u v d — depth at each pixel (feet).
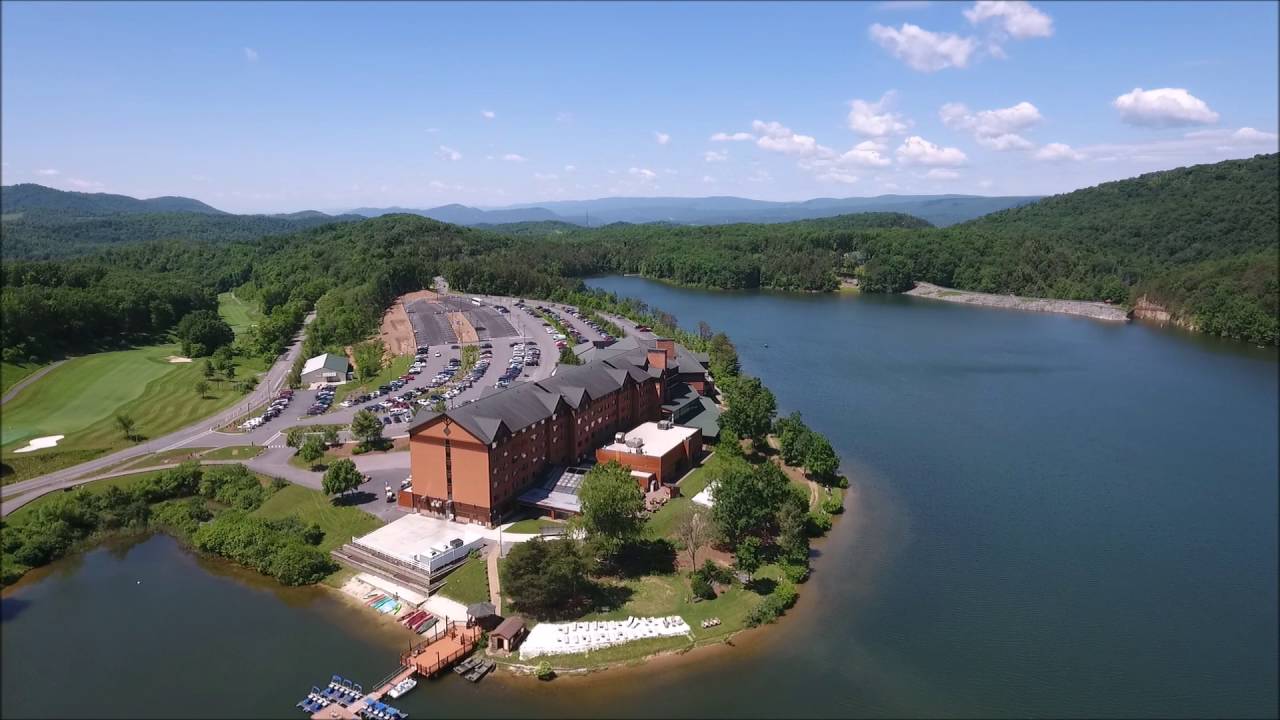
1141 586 390.42
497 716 297.94
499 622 361.71
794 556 410.52
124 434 613.11
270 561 411.13
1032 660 331.98
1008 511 485.15
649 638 347.77
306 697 307.99
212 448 589.32
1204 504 488.85
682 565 414.41
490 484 445.78
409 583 396.98
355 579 404.36
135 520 470.39
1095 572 406.00
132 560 432.66
